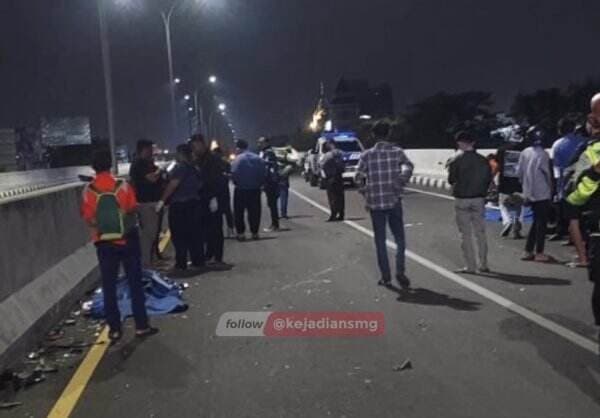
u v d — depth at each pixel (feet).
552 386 19.27
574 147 39.91
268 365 21.99
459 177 34.55
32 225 28.50
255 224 50.88
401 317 27.04
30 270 27.58
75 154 229.66
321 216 65.62
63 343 25.63
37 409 19.24
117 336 25.46
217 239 40.73
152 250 39.88
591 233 19.99
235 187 50.42
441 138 185.37
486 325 25.43
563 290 30.32
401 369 21.11
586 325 24.93
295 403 18.78
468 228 34.83
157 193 39.58
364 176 32.63
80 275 33.60
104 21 65.51
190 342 24.88
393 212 32.58
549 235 44.86
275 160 56.29
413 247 43.75
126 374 21.75
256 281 35.19
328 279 34.91
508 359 21.62
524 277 33.32
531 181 36.63
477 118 181.27
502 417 17.33
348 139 105.91
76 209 36.40
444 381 19.97
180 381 20.90
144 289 30.19
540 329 24.62
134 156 40.57
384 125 32.71
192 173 39.01
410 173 32.45
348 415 17.81
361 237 49.62
